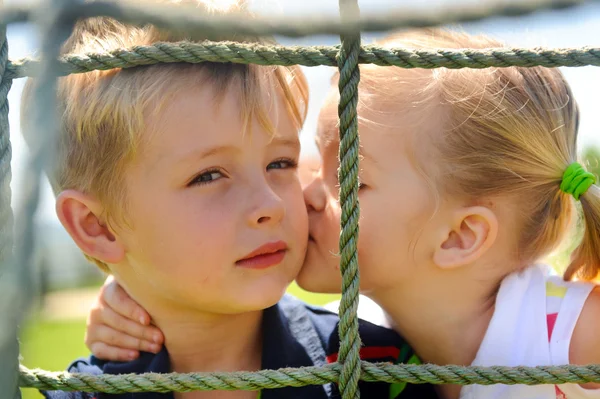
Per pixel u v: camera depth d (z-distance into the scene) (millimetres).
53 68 497
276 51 681
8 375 553
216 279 842
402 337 1019
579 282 924
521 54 673
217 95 822
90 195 880
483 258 931
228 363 953
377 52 672
